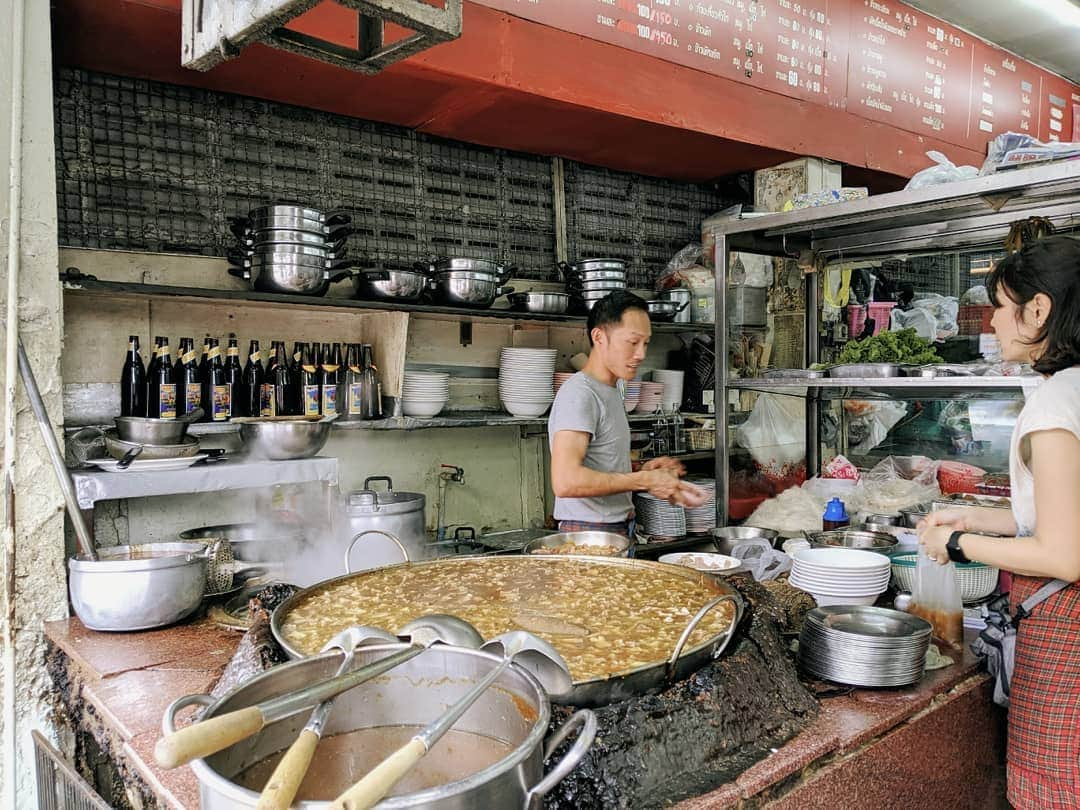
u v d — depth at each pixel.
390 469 3.63
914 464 3.74
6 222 2.23
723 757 1.35
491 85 3.00
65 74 2.78
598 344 2.75
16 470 2.25
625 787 1.20
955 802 1.83
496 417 3.58
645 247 4.60
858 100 4.43
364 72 1.85
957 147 5.05
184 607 2.15
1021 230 3.18
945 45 4.89
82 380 2.83
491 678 0.99
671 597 1.84
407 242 3.64
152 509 2.98
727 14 3.76
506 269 3.47
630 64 3.41
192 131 3.04
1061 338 1.66
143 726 1.54
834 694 1.71
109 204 2.87
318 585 1.88
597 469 2.75
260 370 3.14
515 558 2.19
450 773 1.05
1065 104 5.82
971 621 2.24
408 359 3.70
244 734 0.80
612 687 1.28
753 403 4.20
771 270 4.41
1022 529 1.77
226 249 3.11
